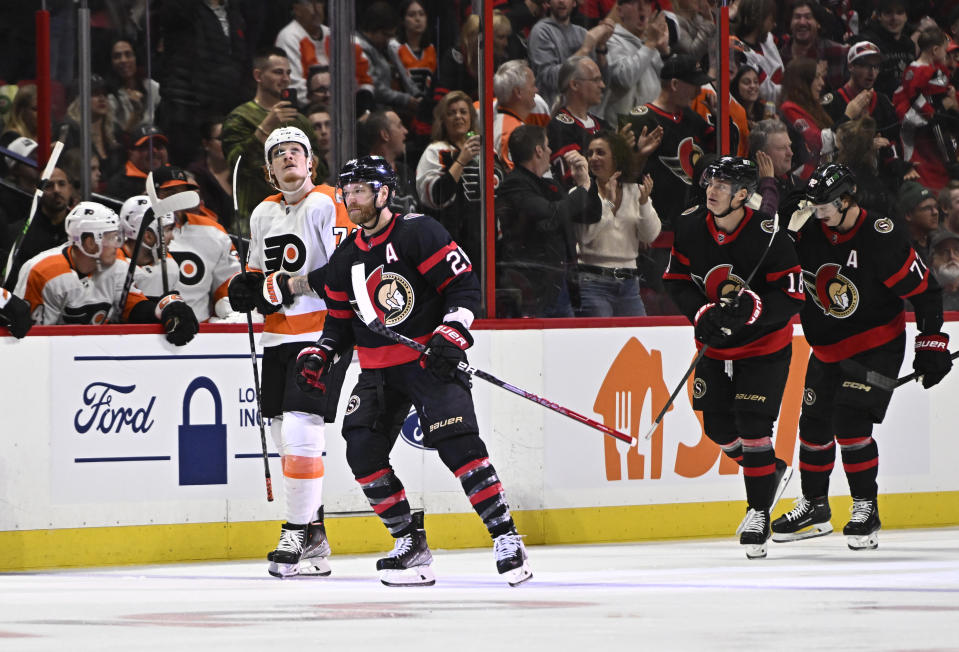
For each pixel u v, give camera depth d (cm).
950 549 2000
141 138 2327
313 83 2364
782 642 1005
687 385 2302
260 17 2355
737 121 2512
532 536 2188
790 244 1870
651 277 2472
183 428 2009
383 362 1482
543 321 2209
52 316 2033
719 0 2472
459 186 2355
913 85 2641
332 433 2088
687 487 2297
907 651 955
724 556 1944
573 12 2381
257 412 2052
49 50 2266
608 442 2244
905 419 2433
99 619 1223
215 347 2028
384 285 1472
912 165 2648
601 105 2409
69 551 1945
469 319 1448
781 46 2541
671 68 2453
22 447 1923
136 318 2033
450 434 1454
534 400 1501
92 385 1959
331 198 1812
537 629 1094
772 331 1909
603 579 1591
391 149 2372
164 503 1997
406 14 2355
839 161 2602
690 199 2488
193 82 2342
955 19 2662
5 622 1208
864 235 1961
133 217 2133
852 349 2002
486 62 2323
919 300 1989
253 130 2367
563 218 2388
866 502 2008
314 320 1798
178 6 2323
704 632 1069
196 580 1706
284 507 2069
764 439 1916
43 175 2014
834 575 1622
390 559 1534
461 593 1430
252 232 1855
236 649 982
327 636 1057
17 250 1995
